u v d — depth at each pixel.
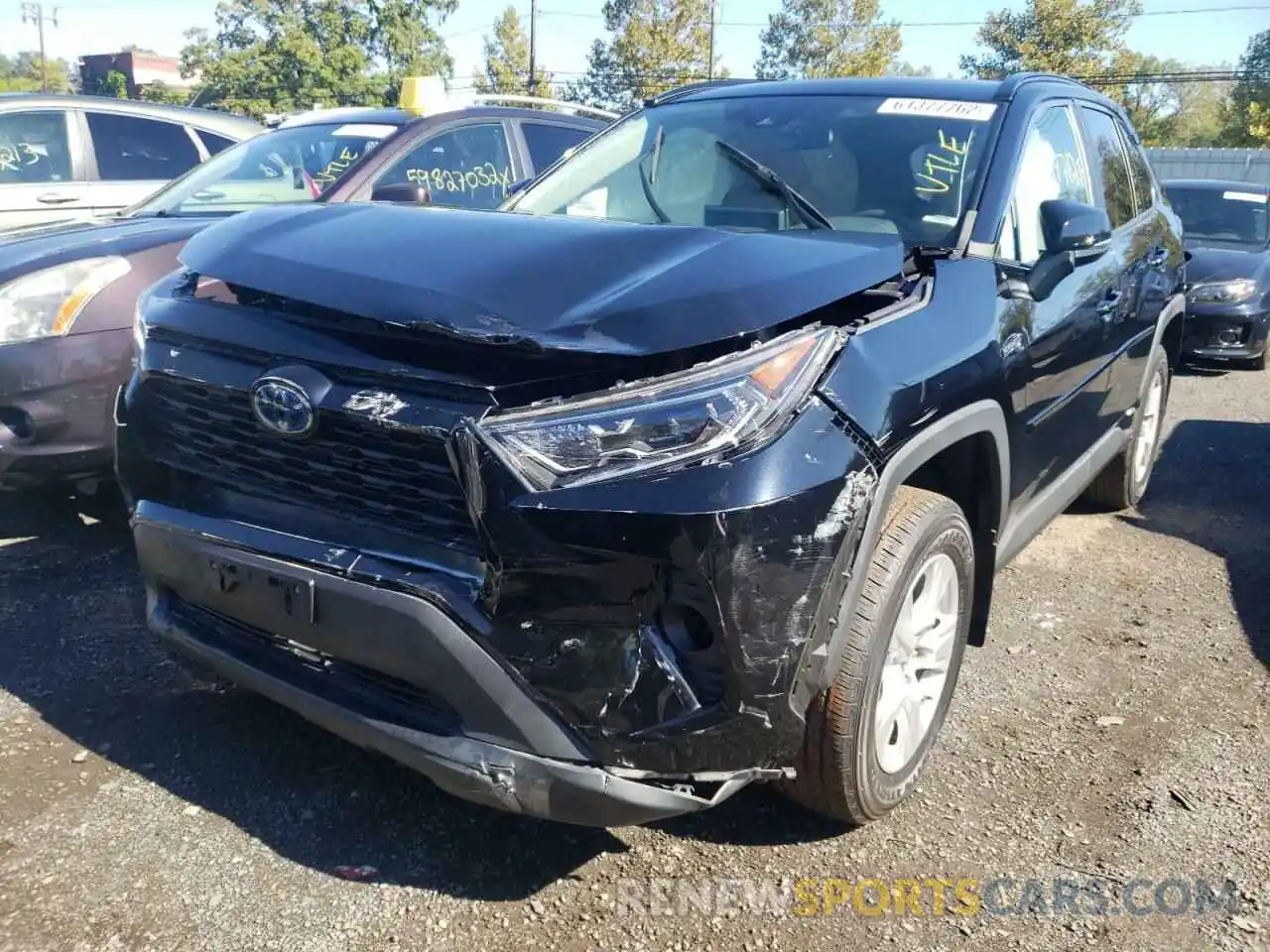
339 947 2.38
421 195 4.05
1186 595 4.44
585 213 3.79
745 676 2.14
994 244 3.20
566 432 2.12
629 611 2.12
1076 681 3.67
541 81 45.88
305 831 2.77
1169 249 5.07
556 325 2.21
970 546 2.95
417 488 2.32
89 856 2.64
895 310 2.61
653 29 43.88
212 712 3.32
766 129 3.82
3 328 4.09
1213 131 58.72
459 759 2.26
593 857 2.70
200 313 2.68
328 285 2.46
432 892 2.55
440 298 2.31
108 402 4.27
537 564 2.13
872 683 2.53
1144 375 4.81
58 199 7.41
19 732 3.17
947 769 3.12
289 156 5.96
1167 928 2.49
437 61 42.06
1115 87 42.03
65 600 4.07
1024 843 2.79
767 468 2.10
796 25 46.44
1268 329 9.38
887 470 2.35
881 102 3.79
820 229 3.26
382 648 2.31
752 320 2.25
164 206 5.59
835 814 2.70
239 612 2.60
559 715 2.19
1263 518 5.47
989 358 2.83
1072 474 4.08
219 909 2.47
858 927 2.48
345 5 39.66
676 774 2.22
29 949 2.33
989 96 3.75
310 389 2.39
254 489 2.65
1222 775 3.10
